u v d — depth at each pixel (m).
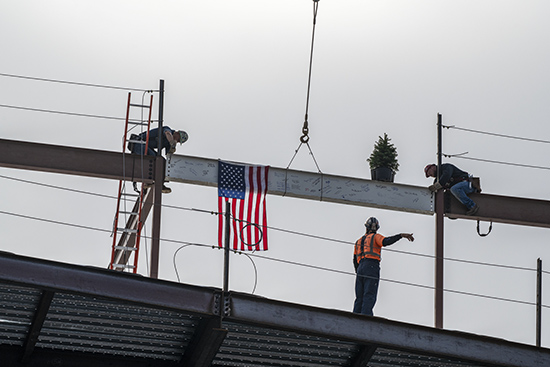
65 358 29.78
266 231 37.53
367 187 39.25
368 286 34.00
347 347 30.89
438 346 29.97
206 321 28.28
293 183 38.75
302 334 28.59
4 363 28.94
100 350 30.14
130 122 37.59
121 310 28.16
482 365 30.88
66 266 26.39
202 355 29.38
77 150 36.28
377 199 39.16
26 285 25.72
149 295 27.08
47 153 36.09
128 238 38.47
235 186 37.91
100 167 36.28
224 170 37.94
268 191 38.38
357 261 34.78
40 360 29.41
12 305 27.45
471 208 39.03
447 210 39.47
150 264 34.41
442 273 37.81
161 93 37.62
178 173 37.34
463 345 30.25
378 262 34.25
